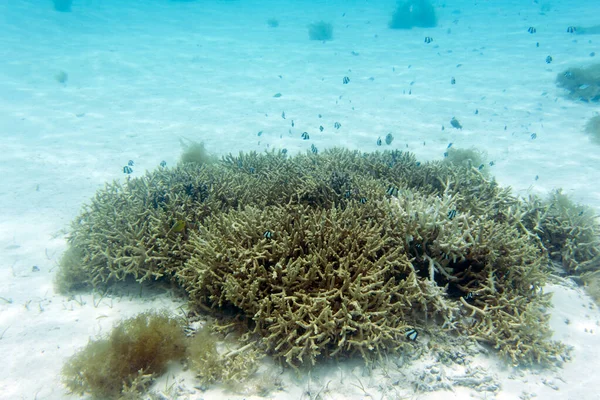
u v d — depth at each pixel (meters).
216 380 3.11
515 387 3.10
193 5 40.47
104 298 4.23
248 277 3.44
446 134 10.33
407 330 3.38
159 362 3.20
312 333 3.16
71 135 10.41
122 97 13.99
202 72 17.66
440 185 5.62
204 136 10.55
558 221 4.96
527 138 9.82
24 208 6.61
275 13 36.50
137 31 26.05
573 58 15.88
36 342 3.54
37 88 14.36
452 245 3.62
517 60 17.03
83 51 19.67
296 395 3.00
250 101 13.73
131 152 9.41
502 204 5.08
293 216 4.25
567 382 3.14
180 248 4.23
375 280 3.36
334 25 29.17
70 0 28.88
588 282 4.39
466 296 3.76
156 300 4.16
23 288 4.42
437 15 30.41
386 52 20.64
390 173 5.83
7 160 8.66
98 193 5.58
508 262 3.86
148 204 4.90
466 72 16.06
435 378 3.14
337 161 6.17
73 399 2.97
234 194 5.10
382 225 3.88
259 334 3.42
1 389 3.04
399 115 11.92
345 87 15.07
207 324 3.58
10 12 24.88
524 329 3.41
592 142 9.31
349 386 3.07
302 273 3.44
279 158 6.88
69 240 4.94
